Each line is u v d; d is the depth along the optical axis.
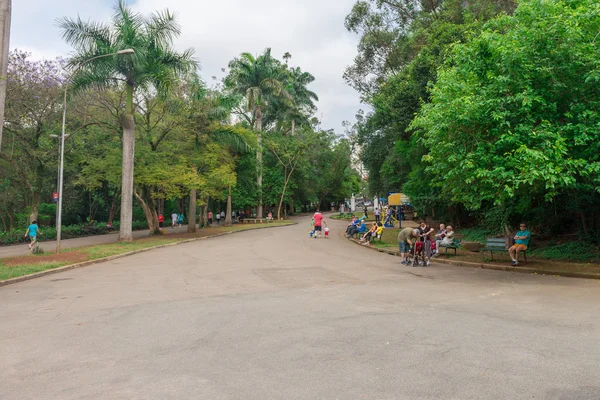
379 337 5.58
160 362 4.77
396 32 31.44
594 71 10.03
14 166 25.09
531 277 10.96
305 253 17.75
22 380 4.29
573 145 10.42
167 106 26.34
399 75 25.16
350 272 12.26
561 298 8.00
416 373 4.28
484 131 11.71
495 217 18.67
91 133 27.81
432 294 8.70
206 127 29.86
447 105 11.94
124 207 23.39
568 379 4.04
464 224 27.97
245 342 5.48
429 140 13.02
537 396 3.68
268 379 4.19
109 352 5.17
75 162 28.23
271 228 37.81
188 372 4.43
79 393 3.93
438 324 6.20
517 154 10.30
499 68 11.43
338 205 95.38
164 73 22.08
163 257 16.94
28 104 23.23
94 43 21.33
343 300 8.13
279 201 53.16
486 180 10.66
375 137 34.19
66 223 46.34
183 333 5.96
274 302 8.02
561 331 5.70
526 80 10.70
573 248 14.16
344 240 24.89
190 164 30.02
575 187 11.56
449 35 21.05
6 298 9.03
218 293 9.09
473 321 6.35
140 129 28.06
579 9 10.51
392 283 10.25
